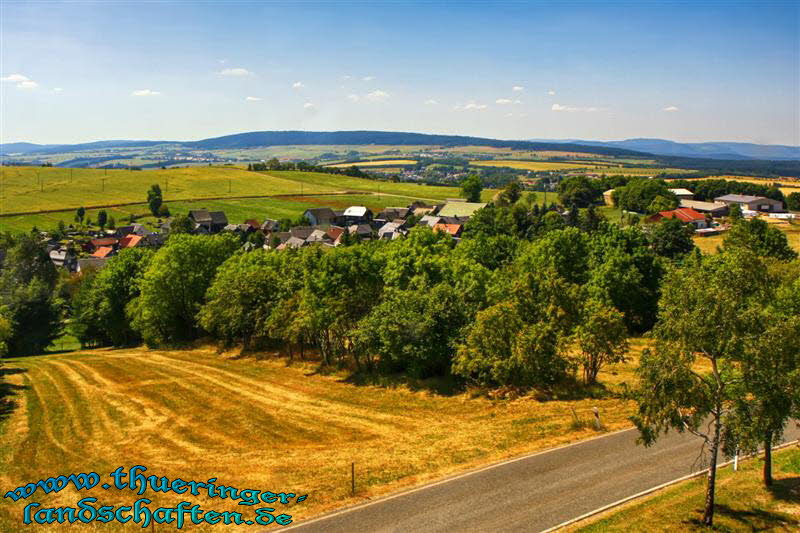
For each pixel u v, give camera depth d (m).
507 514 26.45
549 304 48.09
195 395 52.38
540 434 36.38
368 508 27.53
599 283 69.56
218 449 38.03
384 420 42.38
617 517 25.53
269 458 35.56
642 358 24.75
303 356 63.78
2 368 68.06
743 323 22.25
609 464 31.31
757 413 22.61
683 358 23.67
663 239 111.38
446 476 30.91
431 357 49.06
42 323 92.19
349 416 43.84
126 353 76.81
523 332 44.28
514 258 93.25
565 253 78.94
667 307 24.53
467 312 50.56
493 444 35.25
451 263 66.19
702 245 135.88
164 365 66.12
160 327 81.56
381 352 51.03
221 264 81.69
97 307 89.50
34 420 46.19
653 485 28.69
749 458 31.08
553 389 45.75
